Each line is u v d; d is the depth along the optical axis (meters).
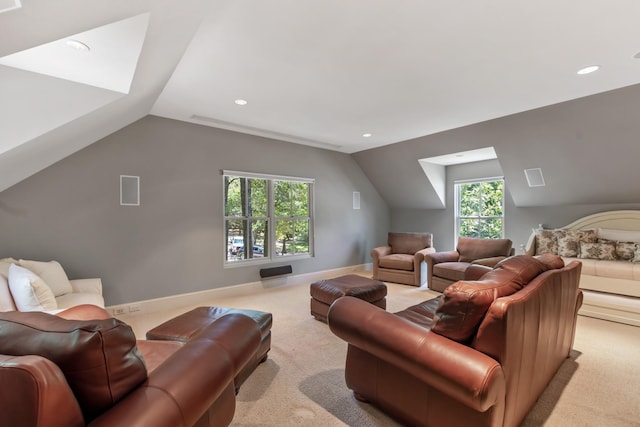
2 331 0.97
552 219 4.77
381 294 3.37
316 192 5.54
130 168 3.60
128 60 1.96
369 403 1.94
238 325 1.64
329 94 3.09
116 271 3.52
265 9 1.76
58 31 1.33
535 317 1.62
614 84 2.87
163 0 1.42
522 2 1.71
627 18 1.85
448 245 6.04
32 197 3.03
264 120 3.96
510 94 3.10
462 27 1.96
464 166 5.74
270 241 4.95
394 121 4.00
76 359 0.87
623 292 3.51
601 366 2.36
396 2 1.71
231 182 4.56
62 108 2.22
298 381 2.19
